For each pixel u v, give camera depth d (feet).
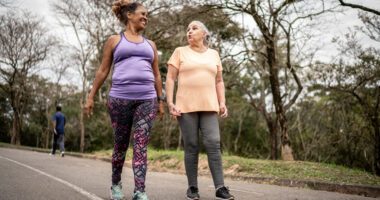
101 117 145.69
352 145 73.92
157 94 14.16
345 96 68.85
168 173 31.65
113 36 13.35
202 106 15.06
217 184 14.88
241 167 29.68
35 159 38.73
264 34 48.96
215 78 16.08
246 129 148.15
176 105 15.43
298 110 94.53
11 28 118.52
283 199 16.74
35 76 142.82
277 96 51.80
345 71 58.95
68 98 159.43
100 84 13.42
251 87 115.85
